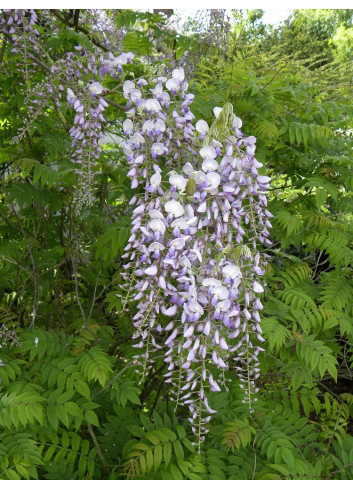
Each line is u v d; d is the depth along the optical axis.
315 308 2.29
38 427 1.90
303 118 2.66
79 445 2.01
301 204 2.72
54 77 1.99
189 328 1.42
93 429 2.25
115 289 2.80
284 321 2.22
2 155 2.90
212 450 1.87
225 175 1.47
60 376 1.89
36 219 3.14
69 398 1.82
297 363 2.23
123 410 2.12
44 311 2.88
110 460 2.02
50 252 2.74
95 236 3.12
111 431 2.06
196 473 1.76
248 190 1.47
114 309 3.00
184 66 3.17
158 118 1.69
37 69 2.50
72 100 1.82
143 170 1.61
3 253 2.58
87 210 2.43
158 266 1.49
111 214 3.01
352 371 3.25
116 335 2.89
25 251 3.02
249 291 1.50
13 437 1.78
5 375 1.87
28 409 1.70
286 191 3.18
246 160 1.45
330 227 2.70
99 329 2.49
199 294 1.44
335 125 2.79
